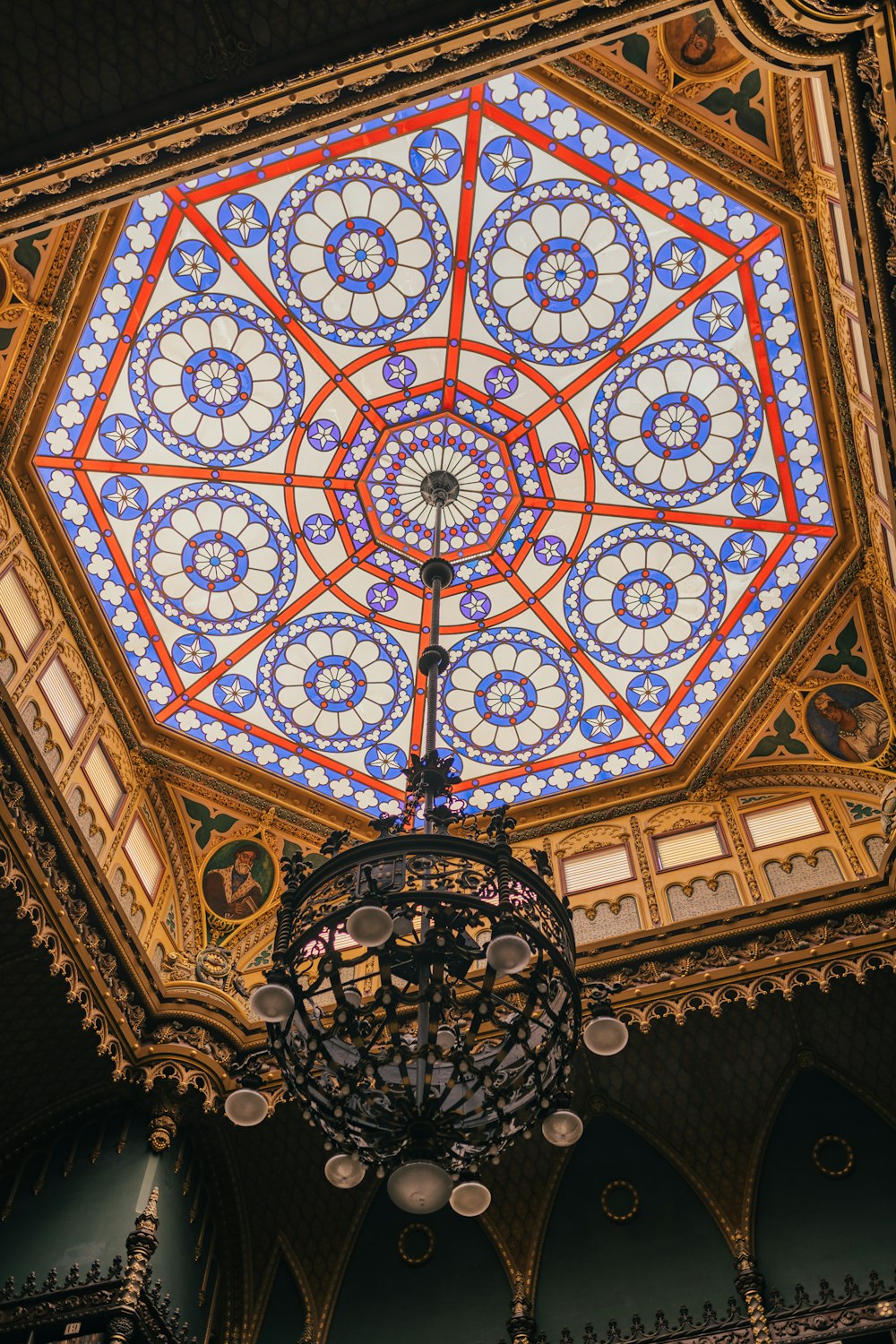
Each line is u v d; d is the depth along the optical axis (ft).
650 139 32.45
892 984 33.86
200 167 20.31
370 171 33.65
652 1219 34.30
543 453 38.81
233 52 19.01
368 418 38.42
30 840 30.68
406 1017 24.38
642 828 40.86
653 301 35.76
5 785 30.04
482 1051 23.44
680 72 31.22
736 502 38.29
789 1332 30.48
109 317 34.76
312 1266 35.76
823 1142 33.94
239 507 39.06
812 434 36.47
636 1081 35.47
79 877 32.01
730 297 35.12
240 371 36.91
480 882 22.17
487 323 36.70
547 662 41.60
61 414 35.63
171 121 19.38
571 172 33.55
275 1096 34.40
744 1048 34.86
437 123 32.65
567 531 39.91
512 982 32.35
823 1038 34.45
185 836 41.75
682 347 36.35
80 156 19.61
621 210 34.14
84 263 33.32
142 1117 34.09
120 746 39.70
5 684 32.63
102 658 38.81
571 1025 21.75
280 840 42.32
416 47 18.83
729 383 36.58
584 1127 36.01
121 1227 31.14
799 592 38.68
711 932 33.19
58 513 36.88
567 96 31.89
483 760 42.65
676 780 41.57
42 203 20.22
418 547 40.32
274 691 41.60
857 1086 34.22
